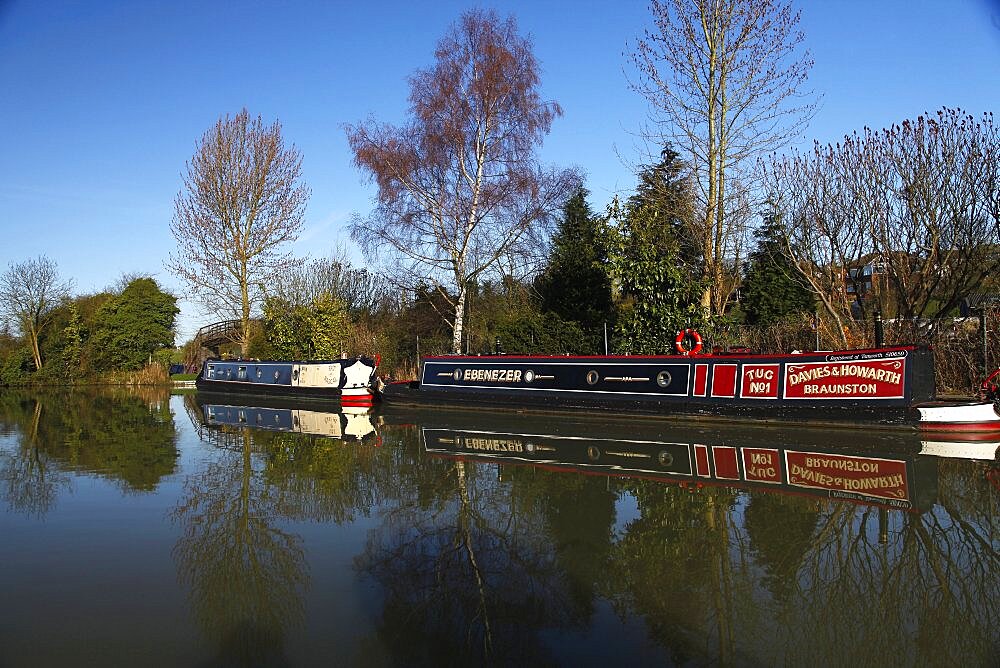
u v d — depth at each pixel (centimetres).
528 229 2106
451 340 2333
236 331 2909
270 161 2780
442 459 991
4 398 2573
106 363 3622
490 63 2098
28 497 788
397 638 409
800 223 1606
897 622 425
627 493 757
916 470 831
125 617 446
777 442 1040
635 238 1578
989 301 1347
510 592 480
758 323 1908
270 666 377
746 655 385
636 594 475
